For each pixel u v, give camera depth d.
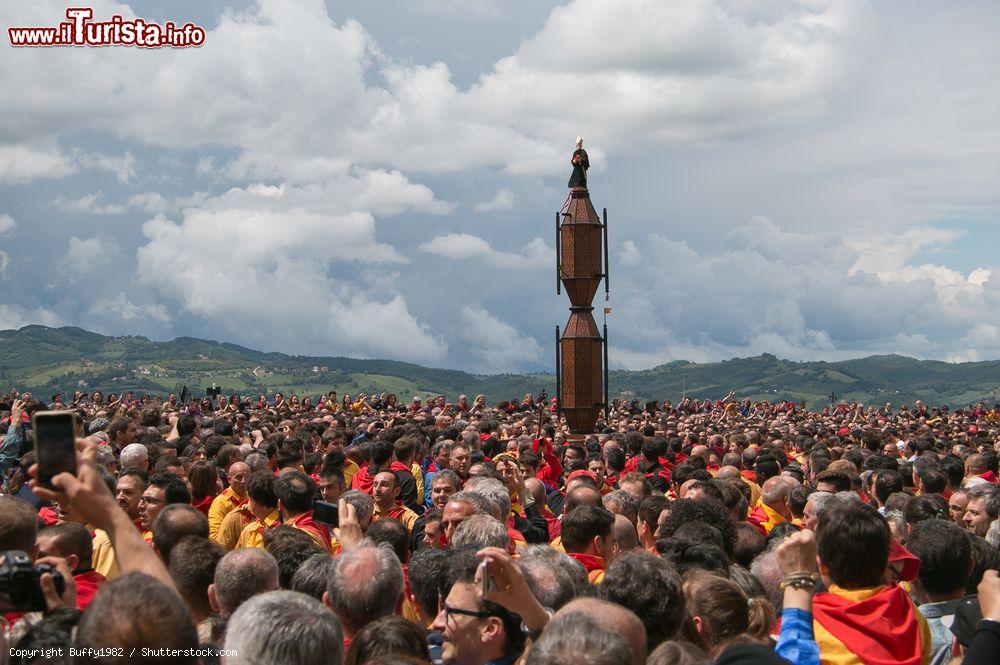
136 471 11.12
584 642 4.14
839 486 12.53
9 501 6.64
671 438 20.98
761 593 7.14
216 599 6.53
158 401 41.94
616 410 46.72
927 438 23.55
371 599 6.25
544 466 18.28
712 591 6.36
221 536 11.57
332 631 4.77
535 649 4.24
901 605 5.95
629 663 4.16
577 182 28.50
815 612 5.97
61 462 4.36
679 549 7.75
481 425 21.31
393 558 6.51
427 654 5.64
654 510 10.25
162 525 7.95
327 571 7.11
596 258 28.27
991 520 10.80
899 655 5.74
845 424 44.00
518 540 9.96
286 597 4.90
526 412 42.19
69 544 7.21
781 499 12.48
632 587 6.11
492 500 9.77
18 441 13.97
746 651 4.47
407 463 15.21
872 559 6.00
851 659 5.71
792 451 24.62
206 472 12.34
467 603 5.82
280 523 10.75
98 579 7.27
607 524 8.84
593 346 28.27
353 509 7.79
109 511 4.42
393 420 24.34
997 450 23.41
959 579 7.34
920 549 7.39
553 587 6.58
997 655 4.89
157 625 3.88
